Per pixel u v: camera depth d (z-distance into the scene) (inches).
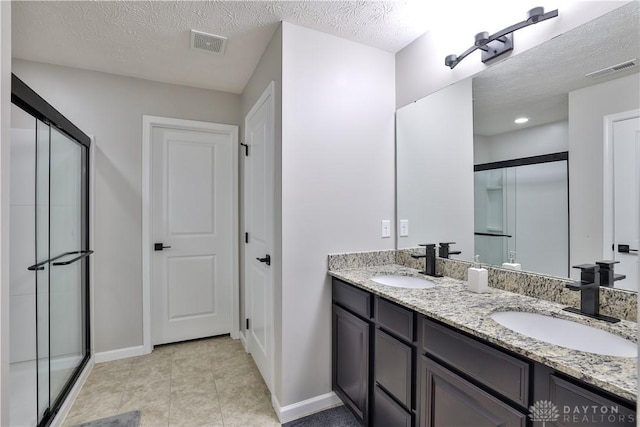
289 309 71.5
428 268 72.0
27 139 58.9
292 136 71.2
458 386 43.1
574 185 48.2
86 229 92.9
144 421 69.7
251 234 99.7
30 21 69.6
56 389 73.2
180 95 107.2
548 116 51.5
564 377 31.6
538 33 52.6
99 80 96.4
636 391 25.5
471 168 65.0
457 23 66.7
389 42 79.4
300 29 72.2
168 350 105.1
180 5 64.4
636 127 41.5
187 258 111.6
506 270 58.3
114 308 98.4
